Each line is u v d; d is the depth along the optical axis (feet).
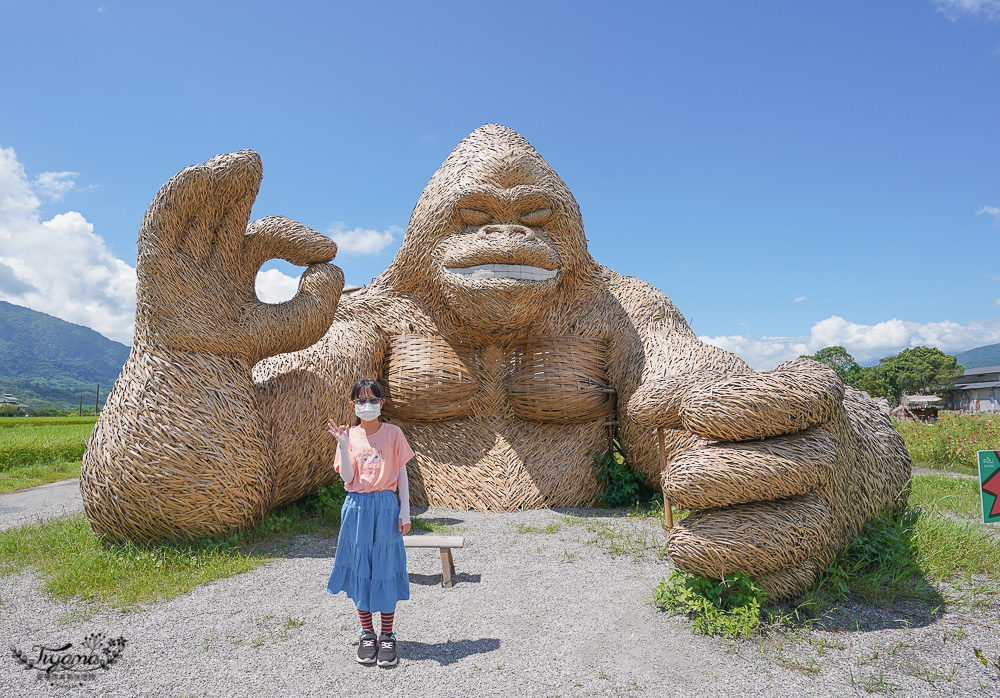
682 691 10.20
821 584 14.02
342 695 10.26
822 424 14.56
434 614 13.94
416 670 11.14
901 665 11.04
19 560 18.49
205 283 19.77
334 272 22.77
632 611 13.80
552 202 25.38
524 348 26.50
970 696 9.94
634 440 24.52
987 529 20.17
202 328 19.43
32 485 39.01
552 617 13.58
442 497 25.46
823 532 13.66
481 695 10.17
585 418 25.93
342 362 24.21
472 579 16.38
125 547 18.52
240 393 19.88
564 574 16.56
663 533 20.49
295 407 22.48
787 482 13.23
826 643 11.93
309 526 21.91
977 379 222.28
